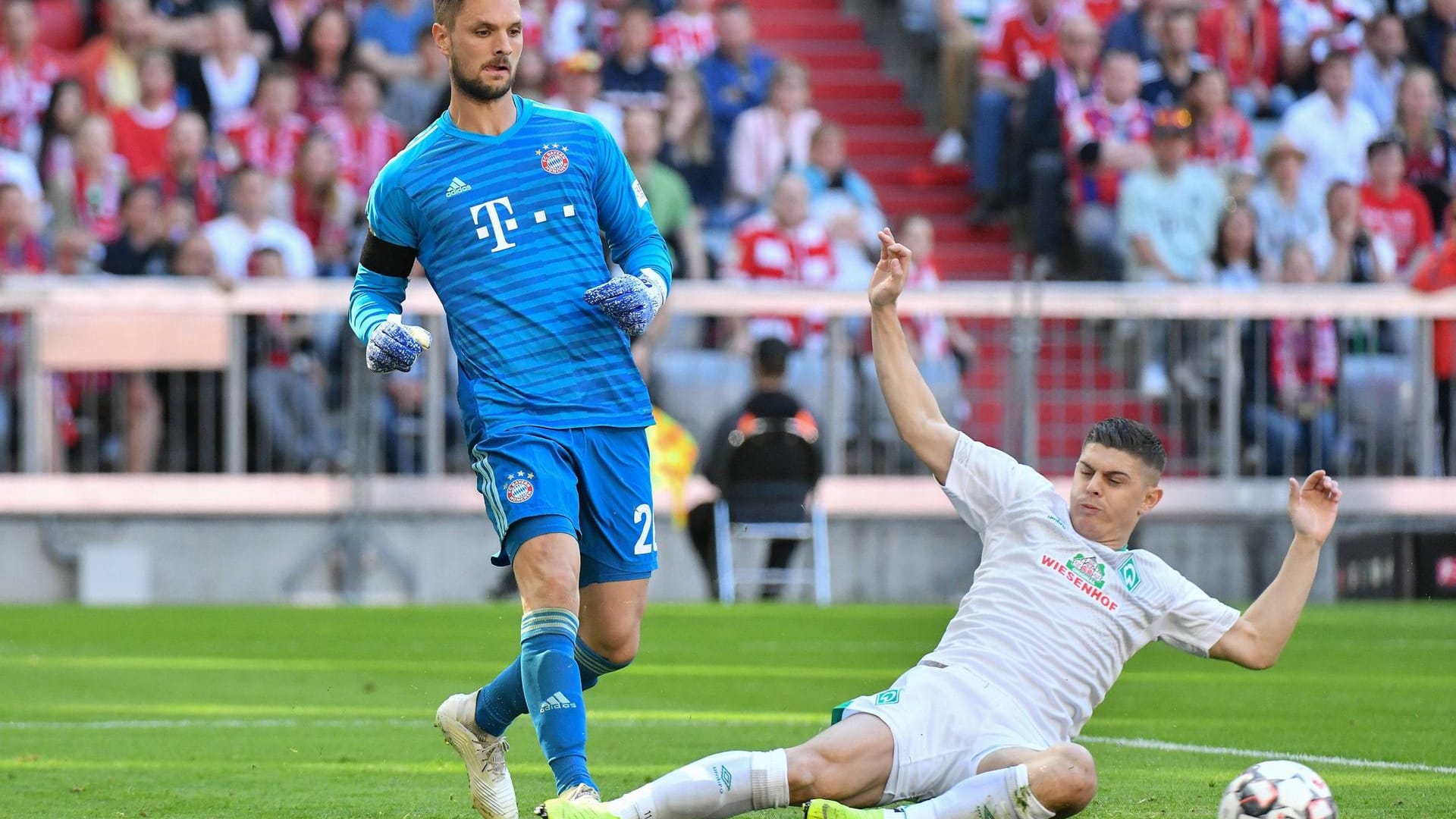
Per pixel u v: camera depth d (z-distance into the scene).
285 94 56.12
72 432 46.28
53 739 22.59
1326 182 58.09
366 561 46.56
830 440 47.78
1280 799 13.57
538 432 15.88
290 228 51.22
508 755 21.52
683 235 53.88
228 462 46.59
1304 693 27.84
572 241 16.50
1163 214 54.59
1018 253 63.94
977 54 66.75
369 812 17.14
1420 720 24.39
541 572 15.38
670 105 58.22
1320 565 48.28
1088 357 48.75
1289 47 62.31
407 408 46.84
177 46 58.56
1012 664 14.62
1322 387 48.56
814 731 23.19
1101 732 23.19
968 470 15.60
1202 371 48.50
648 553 16.56
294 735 23.02
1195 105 57.78
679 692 27.59
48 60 57.16
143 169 55.44
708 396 47.50
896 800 14.19
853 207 57.16
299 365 46.69
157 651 33.62
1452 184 59.03
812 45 72.25
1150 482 15.24
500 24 16.30
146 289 46.31
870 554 47.81
